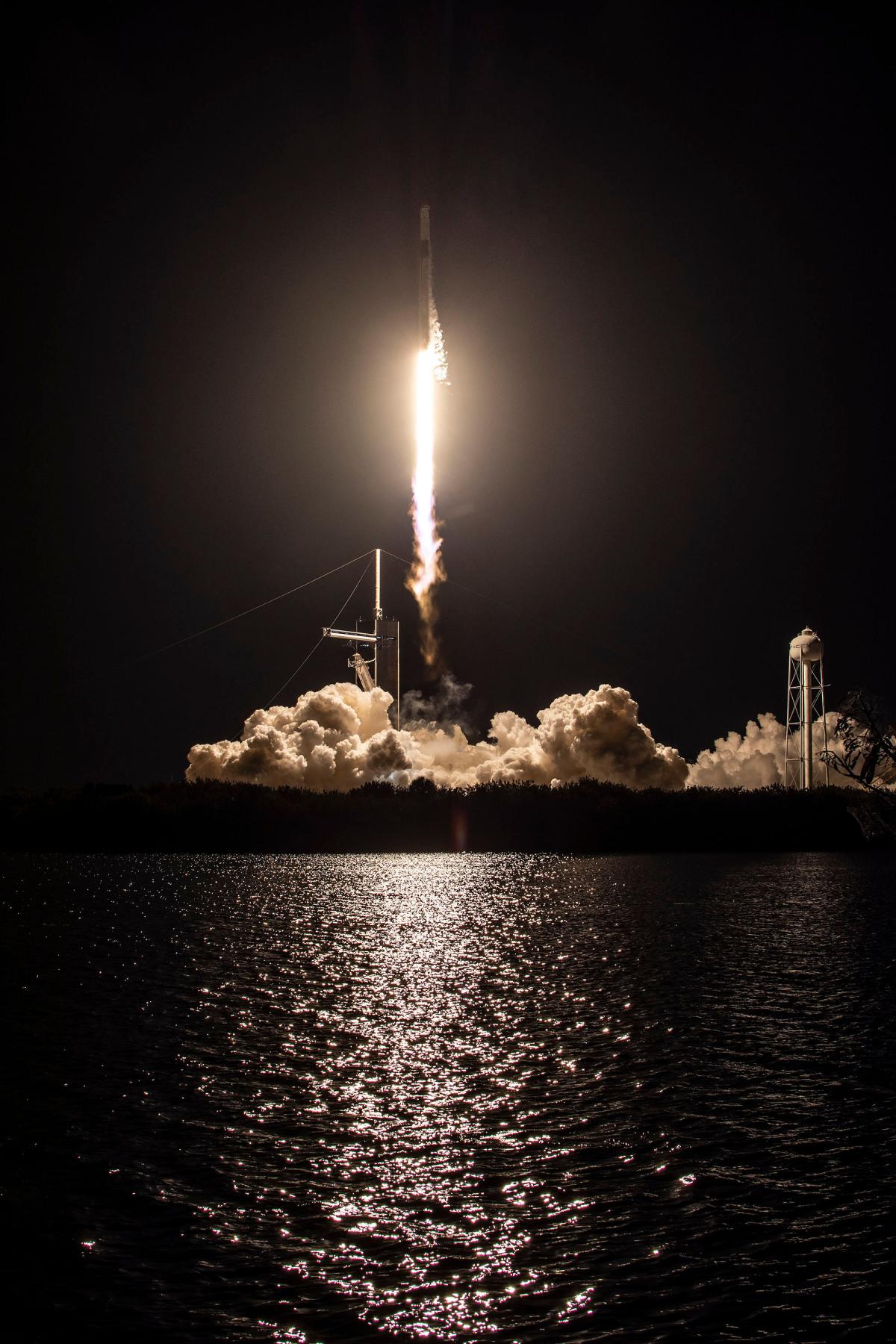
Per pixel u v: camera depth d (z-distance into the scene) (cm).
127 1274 1434
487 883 6862
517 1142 1903
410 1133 1945
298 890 6400
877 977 3491
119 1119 2011
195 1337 1291
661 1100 2138
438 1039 2636
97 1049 2506
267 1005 3023
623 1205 1647
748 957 3906
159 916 5131
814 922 4916
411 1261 1474
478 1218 1603
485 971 3609
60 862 8425
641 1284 1419
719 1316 1345
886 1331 1315
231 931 4606
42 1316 1332
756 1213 1617
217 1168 1783
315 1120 2014
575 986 3319
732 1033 2691
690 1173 1767
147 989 3247
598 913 5256
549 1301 1376
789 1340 1298
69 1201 1647
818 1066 2381
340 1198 1669
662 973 3566
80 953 3978
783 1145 1892
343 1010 2955
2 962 3734
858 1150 1866
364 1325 1323
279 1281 1420
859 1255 1491
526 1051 2520
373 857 8912
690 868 7950
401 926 4788
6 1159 1809
